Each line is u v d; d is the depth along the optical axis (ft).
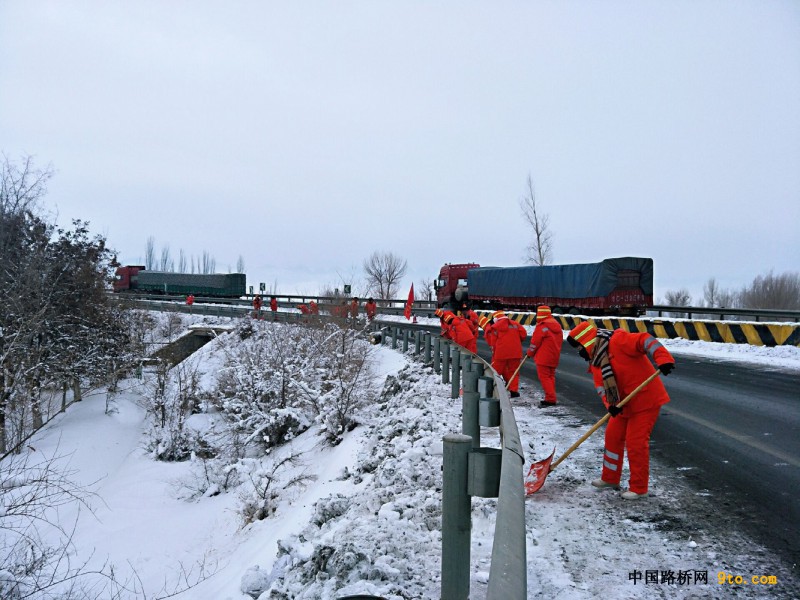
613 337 17.54
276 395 64.13
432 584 12.60
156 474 55.36
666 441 24.13
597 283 93.71
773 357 53.52
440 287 143.64
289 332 75.82
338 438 46.47
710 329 64.28
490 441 24.61
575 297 98.63
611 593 11.57
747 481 18.45
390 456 26.48
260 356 71.92
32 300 62.03
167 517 43.98
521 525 6.23
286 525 28.94
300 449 50.80
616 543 14.02
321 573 13.99
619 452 18.01
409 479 20.57
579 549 13.70
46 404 71.97
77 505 46.93
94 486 52.70
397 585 12.52
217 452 60.64
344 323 70.08
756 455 21.42
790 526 14.79
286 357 68.08
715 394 35.29
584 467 20.68
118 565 35.04
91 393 79.10
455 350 36.58
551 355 33.04
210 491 48.24
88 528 42.32
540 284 106.32
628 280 94.02
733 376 43.01
